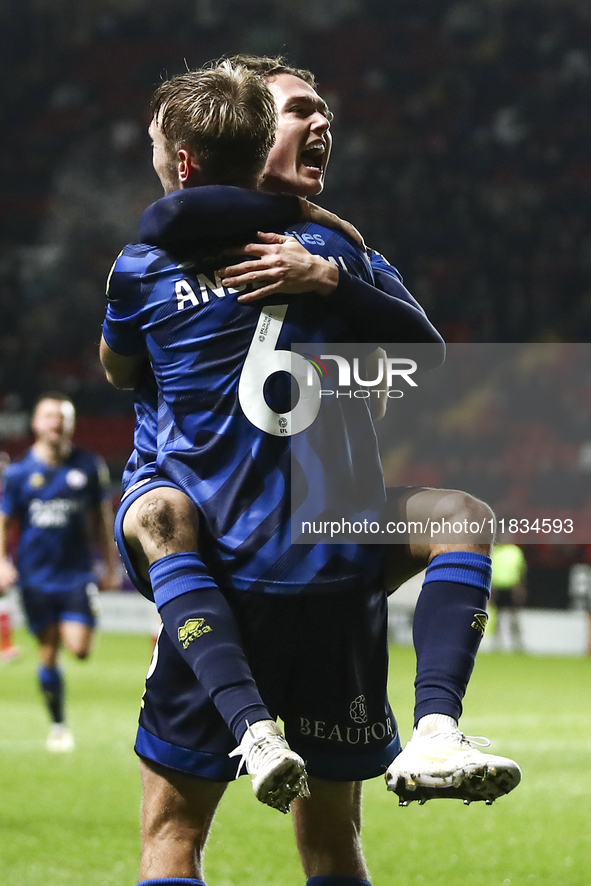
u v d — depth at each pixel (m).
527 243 102.19
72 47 126.12
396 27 120.19
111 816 20.16
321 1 123.19
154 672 8.48
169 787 8.43
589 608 73.19
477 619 8.19
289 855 17.45
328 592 8.24
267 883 15.65
